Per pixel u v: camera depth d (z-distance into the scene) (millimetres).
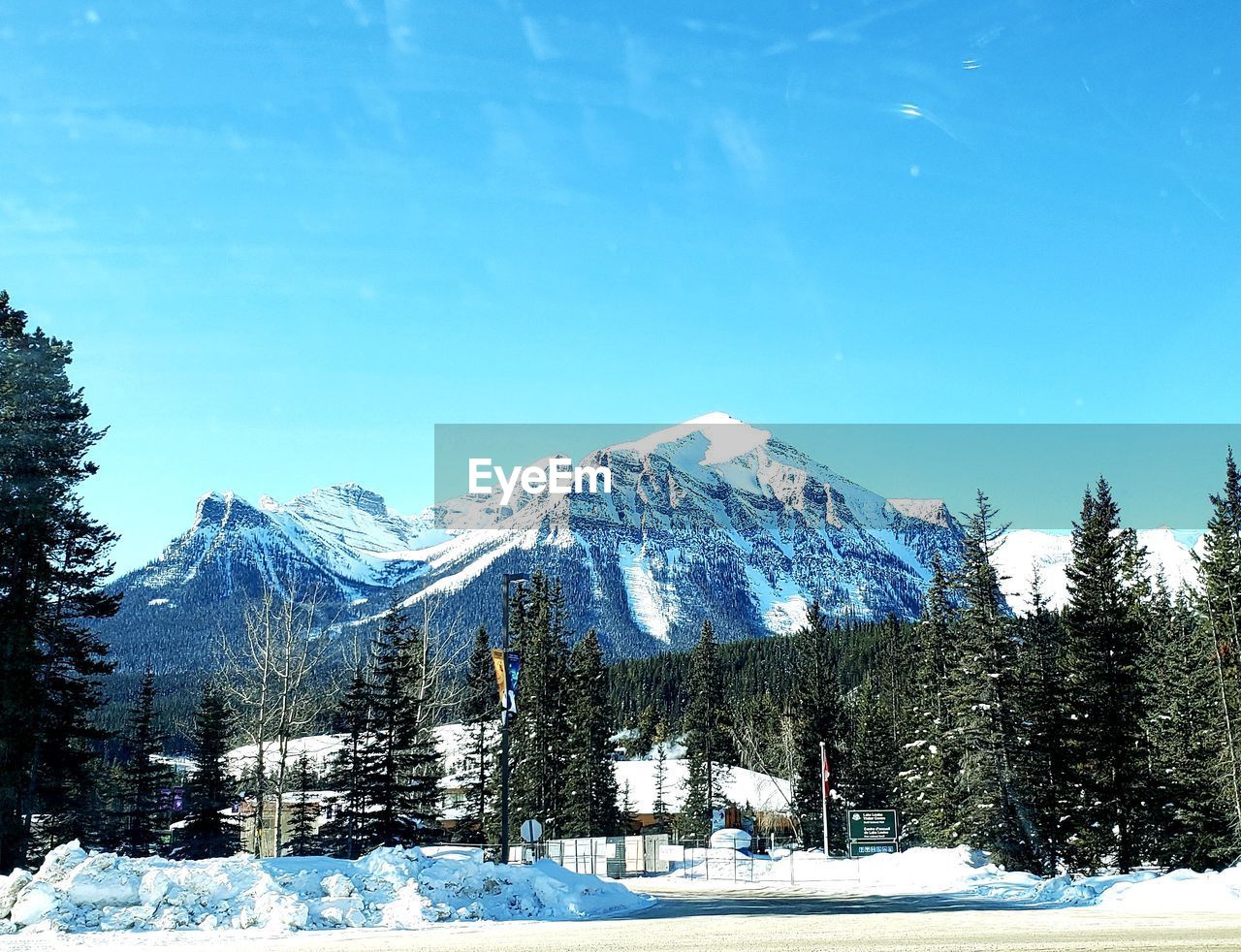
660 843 57594
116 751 87188
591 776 77562
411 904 19047
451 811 70000
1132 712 52750
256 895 18203
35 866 38094
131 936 16234
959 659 54844
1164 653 65375
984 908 23156
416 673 53406
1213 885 22422
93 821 68562
